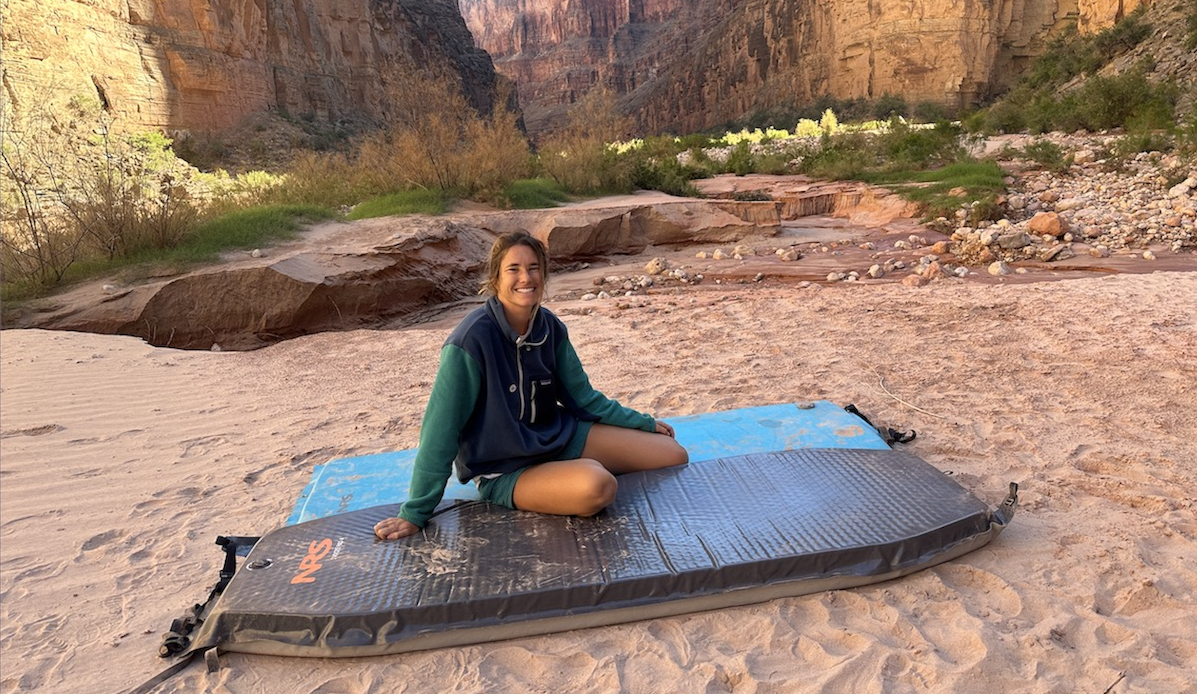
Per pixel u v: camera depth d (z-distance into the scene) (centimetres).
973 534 307
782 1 9181
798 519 309
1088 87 2714
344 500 354
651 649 262
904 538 293
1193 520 324
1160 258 987
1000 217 1337
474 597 267
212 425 534
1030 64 6781
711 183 2095
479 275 1212
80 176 1288
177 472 448
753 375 573
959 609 273
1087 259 1006
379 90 6397
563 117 16262
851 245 1257
